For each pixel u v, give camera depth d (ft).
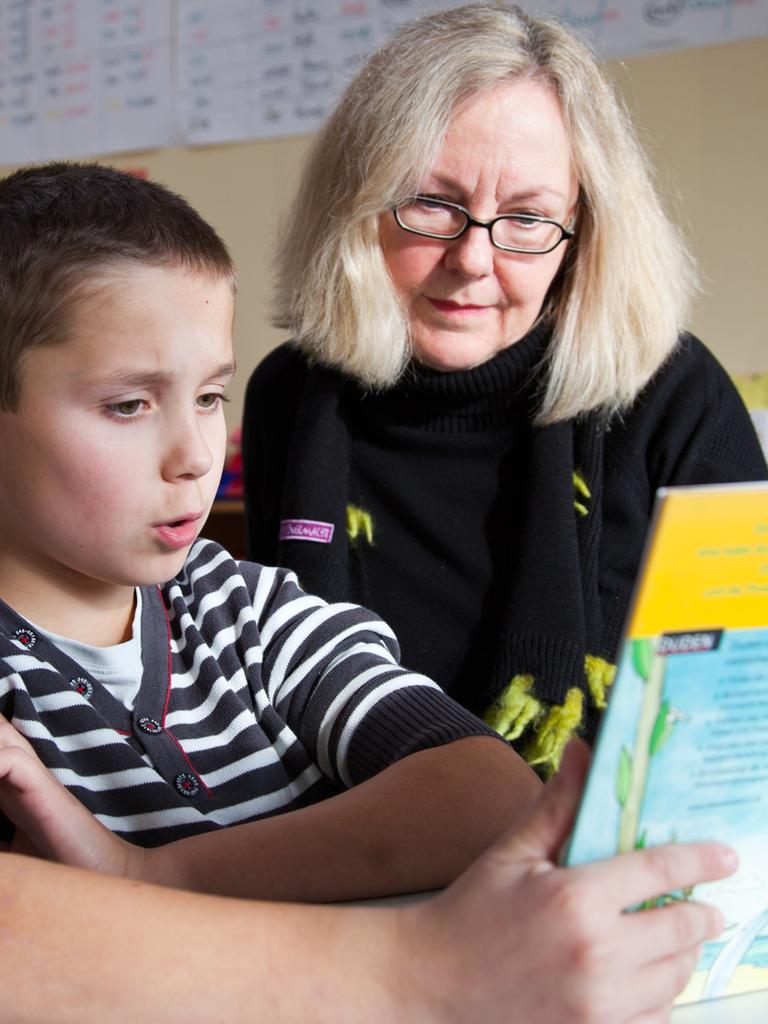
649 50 6.95
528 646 3.93
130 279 2.04
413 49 3.97
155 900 1.50
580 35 4.21
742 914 1.53
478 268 3.85
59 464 2.06
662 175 6.98
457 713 2.41
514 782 2.16
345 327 4.11
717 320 7.02
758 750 1.41
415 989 1.35
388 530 4.33
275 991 1.38
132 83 8.89
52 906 1.48
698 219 6.97
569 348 4.08
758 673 1.35
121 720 2.39
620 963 1.31
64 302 2.00
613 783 1.35
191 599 2.75
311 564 4.14
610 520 4.29
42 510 2.12
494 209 3.86
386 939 1.40
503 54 3.83
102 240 2.06
